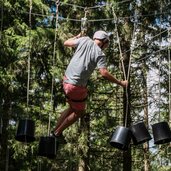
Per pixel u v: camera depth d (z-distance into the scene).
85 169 13.54
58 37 12.95
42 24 13.28
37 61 13.30
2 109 12.32
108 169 15.76
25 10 12.73
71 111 5.43
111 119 14.85
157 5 14.07
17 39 12.16
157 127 5.80
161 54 14.30
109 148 15.88
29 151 13.42
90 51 5.11
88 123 13.81
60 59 13.12
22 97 13.15
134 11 14.03
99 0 13.63
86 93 5.25
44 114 13.48
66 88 5.15
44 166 14.20
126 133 5.60
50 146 5.52
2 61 12.19
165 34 14.12
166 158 14.95
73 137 13.70
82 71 5.08
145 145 15.75
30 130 5.55
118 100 16.41
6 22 12.60
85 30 5.70
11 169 13.62
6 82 11.98
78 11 13.57
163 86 14.80
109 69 14.94
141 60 14.69
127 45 14.38
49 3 13.76
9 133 12.73
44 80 13.54
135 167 18.44
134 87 15.43
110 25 13.59
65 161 14.48
